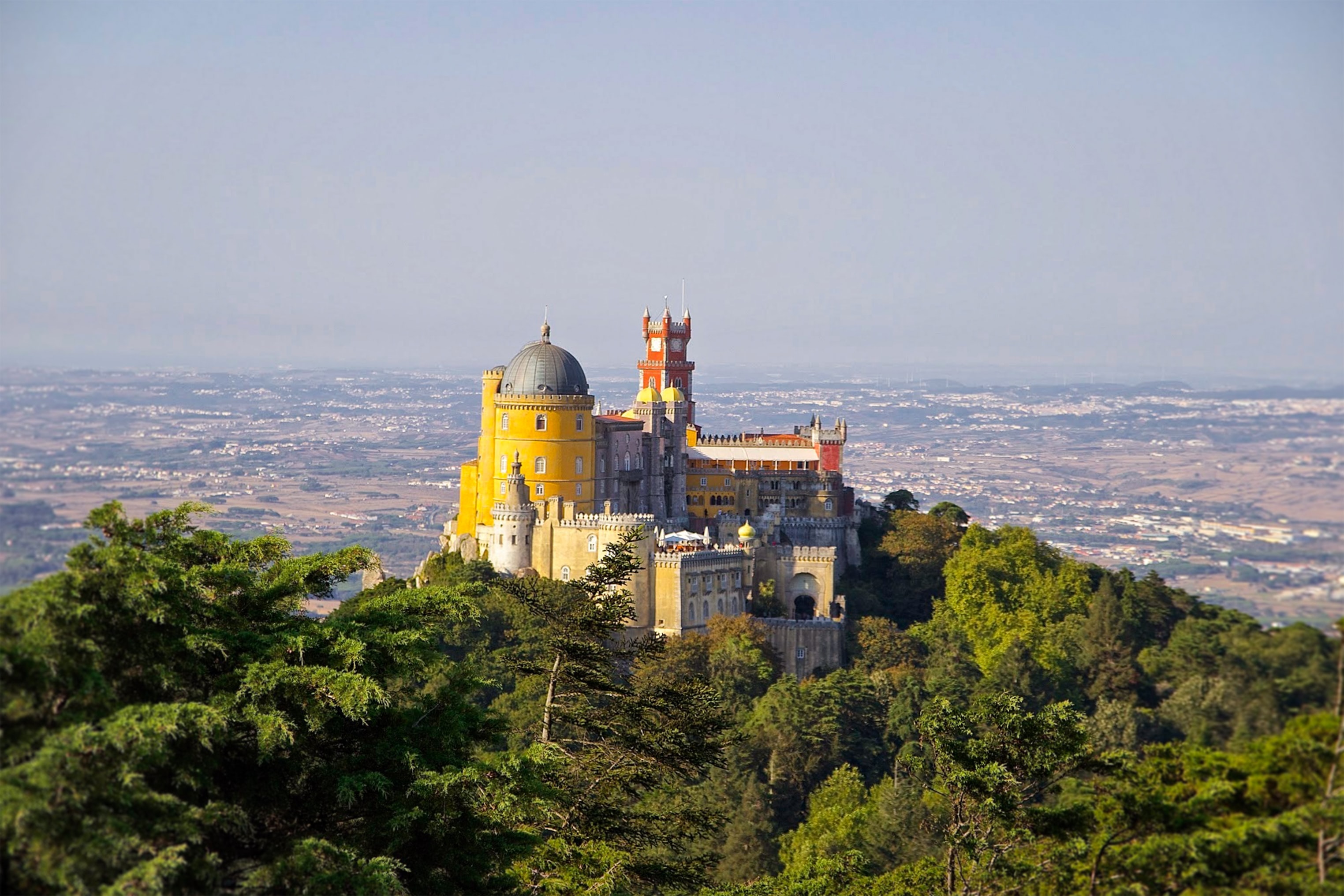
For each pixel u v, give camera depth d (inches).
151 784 5339.6
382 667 6146.7
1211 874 5270.7
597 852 6894.7
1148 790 5792.3
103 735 4867.1
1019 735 6604.3
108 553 5398.6
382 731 6166.3
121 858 4884.4
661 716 7480.3
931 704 7027.6
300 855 5300.2
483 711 6702.8
